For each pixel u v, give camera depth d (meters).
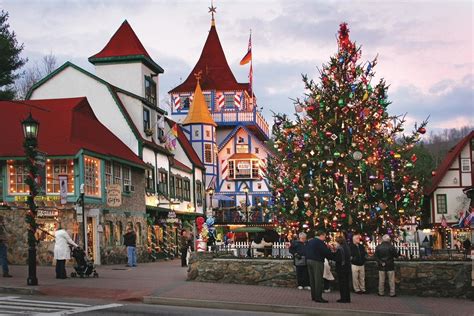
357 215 23.22
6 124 31.05
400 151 24.31
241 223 50.28
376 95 24.77
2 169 29.05
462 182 54.84
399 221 24.48
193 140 58.62
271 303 17.02
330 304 17.17
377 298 18.98
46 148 29.17
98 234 30.61
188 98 65.38
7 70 47.41
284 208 25.23
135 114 40.69
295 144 24.77
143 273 25.41
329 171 24.00
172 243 44.56
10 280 21.02
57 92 39.28
